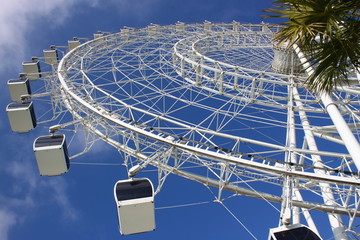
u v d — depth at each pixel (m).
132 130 15.18
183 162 15.21
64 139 16.62
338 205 14.38
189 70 23.97
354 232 13.57
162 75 23.11
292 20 9.41
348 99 19.41
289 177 12.57
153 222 13.06
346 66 10.05
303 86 19.83
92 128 18.00
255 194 14.80
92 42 29.73
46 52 32.34
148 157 15.47
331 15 9.24
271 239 11.12
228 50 29.86
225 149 13.59
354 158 10.84
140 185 13.28
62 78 20.95
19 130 20.03
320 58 10.12
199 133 15.44
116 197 12.73
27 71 28.88
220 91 21.48
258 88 20.69
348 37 9.55
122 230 12.89
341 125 12.32
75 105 18.89
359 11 9.31
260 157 13.06
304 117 20.25
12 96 24.05
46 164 16.11
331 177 11.73
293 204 14.17
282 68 23.83
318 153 14.16
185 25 34.97
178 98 19.69
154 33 33.19
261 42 31.17
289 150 14.43
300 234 11.08
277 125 17.45
